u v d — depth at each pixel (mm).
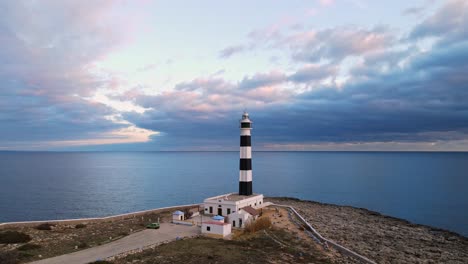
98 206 101938
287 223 62062
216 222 52125
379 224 74625
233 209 64625
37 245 43625
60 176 193125
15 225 53312
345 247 49625
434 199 122000
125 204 105312
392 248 52625
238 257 39938
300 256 42500
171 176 194875
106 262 36562
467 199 121438
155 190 134750
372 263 42250
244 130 74750
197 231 54406
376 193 136875
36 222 55281
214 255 40062
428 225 84062
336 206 99438
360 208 98875
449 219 90750
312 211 84062
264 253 42406
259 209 73688
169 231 54094
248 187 75125
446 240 62062
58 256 39562
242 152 74938
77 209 97688
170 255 39656
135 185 150500
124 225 58094
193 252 41000
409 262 45250
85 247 43688
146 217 66062
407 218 92312
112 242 46625
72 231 52688
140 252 41062
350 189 147750
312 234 55656
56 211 94938
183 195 122750
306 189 146625
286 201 103688
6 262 36562
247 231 54969
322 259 42250
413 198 124438
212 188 140625
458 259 48906
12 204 104062
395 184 165500
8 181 165375
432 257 49281
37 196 119000
